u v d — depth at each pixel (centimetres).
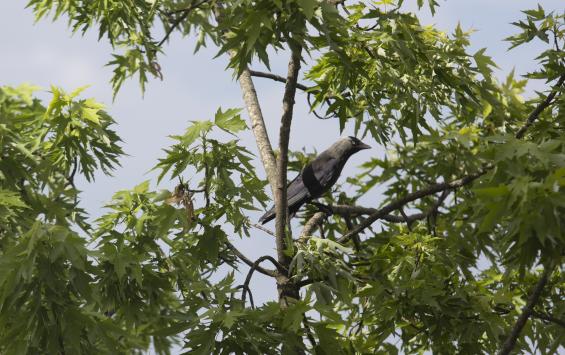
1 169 1117
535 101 1261
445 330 1177
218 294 959
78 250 898
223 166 1085
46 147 1208
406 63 1184
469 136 1314
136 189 1152
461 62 1237
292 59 1095
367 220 1280
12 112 1232
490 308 1186
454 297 1162
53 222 1091
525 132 1200
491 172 829
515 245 816
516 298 1221
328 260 1089
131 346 1271
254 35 922
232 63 980
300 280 1108
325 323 970
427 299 1107
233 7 924
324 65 1269
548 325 1206
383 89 1284
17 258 886
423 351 1305
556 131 1132
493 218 757
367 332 1295
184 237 1159
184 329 930
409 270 1176
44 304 937
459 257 1270
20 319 925
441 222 1334
